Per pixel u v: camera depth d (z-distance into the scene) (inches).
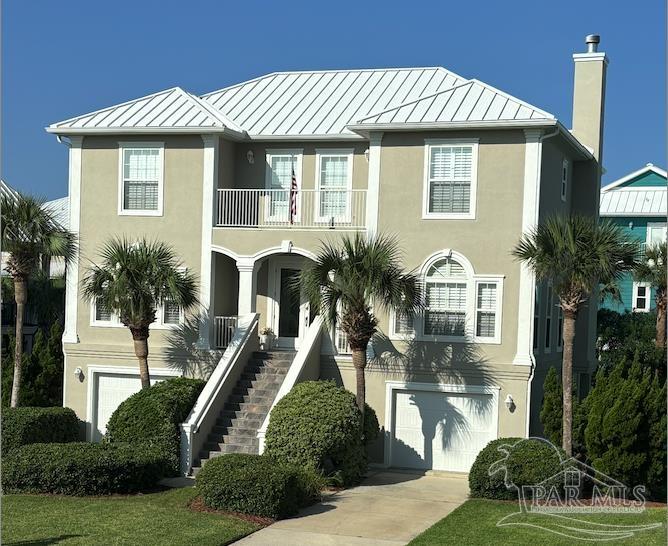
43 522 641.6
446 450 919.7
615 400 768.9
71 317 1041.5
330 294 839.1
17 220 942.4
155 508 692.1
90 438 1032.2
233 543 602.5
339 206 1022.4
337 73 1181.1
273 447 799.7
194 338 1003.3
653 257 1245.7
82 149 1044.5
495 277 901.8
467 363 909.8
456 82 1111.0
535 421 927.0
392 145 938.1
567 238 772.6
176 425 853.8
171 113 1034.1
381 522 676.1
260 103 1122.7
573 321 788.6
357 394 856.9
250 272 994.1
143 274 915.4
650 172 1758.1
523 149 897.5
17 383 978.1
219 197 1015.6
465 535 623.8
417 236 928.9
